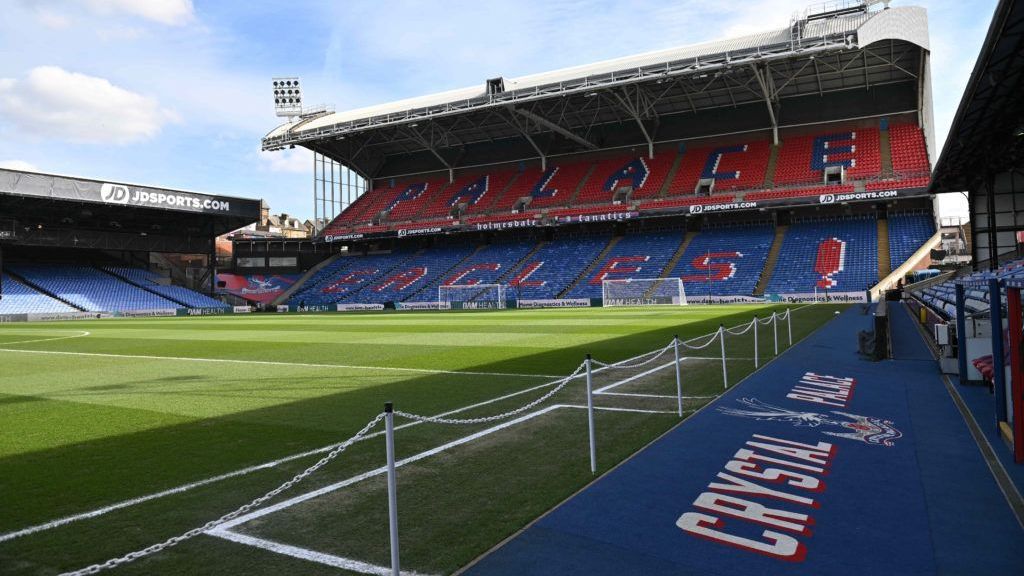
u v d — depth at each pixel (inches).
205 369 624.7
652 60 1975.9
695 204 2094.0
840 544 185.3
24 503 234.4
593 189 2405.3
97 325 1553.9
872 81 2094.0
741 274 1947.6
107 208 2225.6
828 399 388.5
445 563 175.8
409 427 345.4
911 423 326.6
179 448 311.9
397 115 2282.2
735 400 388.2
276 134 2583.7
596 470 256.7
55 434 345.7
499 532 196.7
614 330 977.5
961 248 2452.0
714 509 213.5
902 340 708.0
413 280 2527.1
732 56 1770.4
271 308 2556.6
